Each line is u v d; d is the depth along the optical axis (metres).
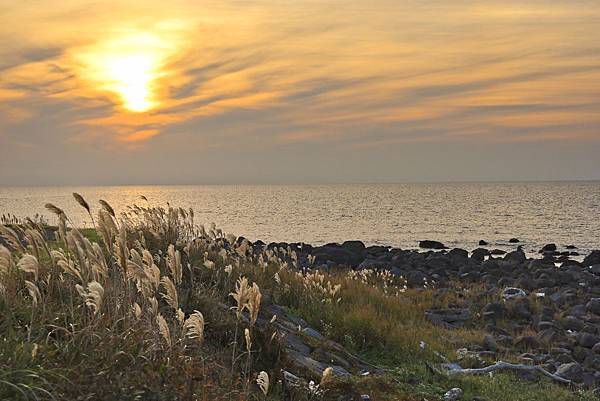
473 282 35.50
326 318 14.67
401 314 19.03
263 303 13.35
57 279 8.19
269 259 17.02
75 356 5.93
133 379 5.75
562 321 21.81
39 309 7.14
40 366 5.50
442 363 13.89
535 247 65.81
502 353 16.81
